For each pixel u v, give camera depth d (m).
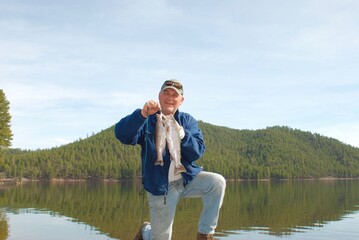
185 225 25.97
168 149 5.61
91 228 24.20
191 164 5.89
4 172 105.94
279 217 31.66
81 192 66.44
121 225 25.88
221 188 5.93
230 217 31.47
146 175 5.81
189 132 5.73
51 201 43.38
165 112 5.85
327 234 24.03
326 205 42.94
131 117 5.35
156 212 5.95
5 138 63.31
